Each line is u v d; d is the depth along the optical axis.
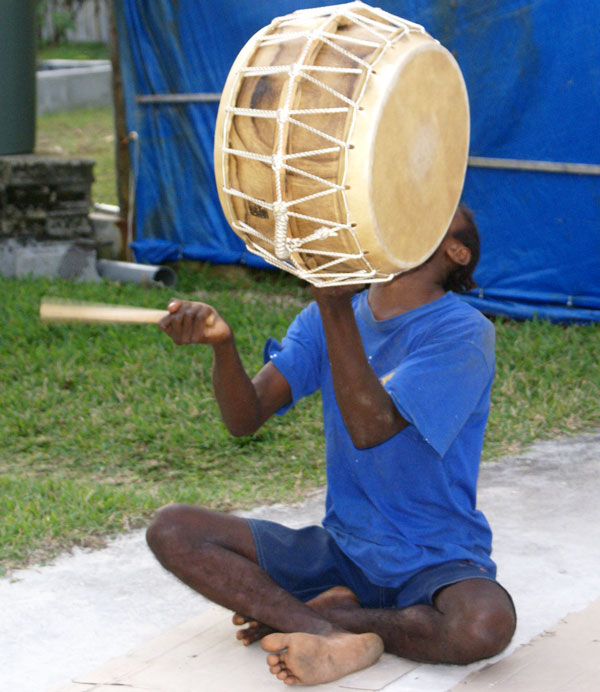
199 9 17.73
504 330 14.37
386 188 5.11
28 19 18.84
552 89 14.23
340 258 5.23
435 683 5.91
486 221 15.14
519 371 12.75
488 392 6.32
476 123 14.92
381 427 5.73
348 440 6.31
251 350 14.05
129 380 13.13
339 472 6.43
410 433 6.05
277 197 5.17
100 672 6.28
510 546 8.06
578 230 14.41
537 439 10.80
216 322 6.13
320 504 9.31
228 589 6.24
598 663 6.16
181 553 6.27
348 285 5.43
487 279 15.29
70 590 7.62
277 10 16.86
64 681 6.26
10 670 6.43
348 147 4.97
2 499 9.44
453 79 5.55
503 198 14.93
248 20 17.22
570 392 11.98
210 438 11.30
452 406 5.86
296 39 5.29
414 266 5.50
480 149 14.98
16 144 18.88
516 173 14.75
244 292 17.77
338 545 6.48
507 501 9.09
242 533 6.44
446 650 5.92
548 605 7.01
